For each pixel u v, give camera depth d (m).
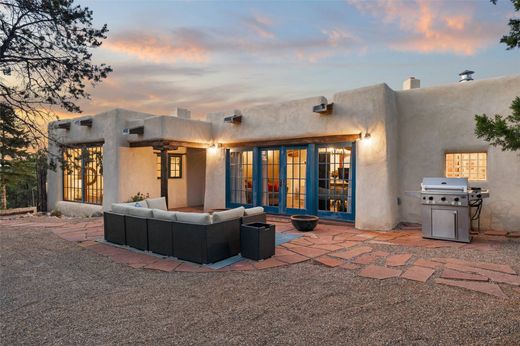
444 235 6.16
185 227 5.01
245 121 10.11
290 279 4.14
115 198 10.03
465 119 7.35
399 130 8.16
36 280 4.21
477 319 2.92
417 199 7.95
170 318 3.06
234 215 5.33
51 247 5.95
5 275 4.42
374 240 6.28
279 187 9.59
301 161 9.13
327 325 2.87
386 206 7.26
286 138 9.23
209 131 11.09
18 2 5.92
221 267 4.68
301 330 2.79
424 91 7.84
